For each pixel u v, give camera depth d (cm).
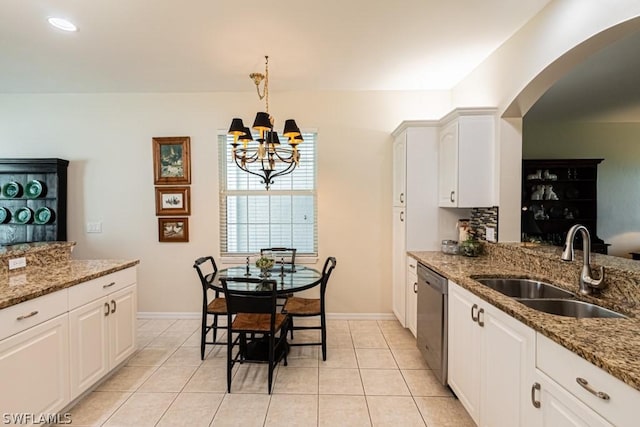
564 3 189
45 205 354
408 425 191
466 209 313
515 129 259
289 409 206
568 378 110
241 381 238
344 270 364
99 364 220
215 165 366
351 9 208
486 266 238
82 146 369
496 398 157
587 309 158
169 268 371
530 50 220
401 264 328
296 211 373
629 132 464
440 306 221
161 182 365
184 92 364
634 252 460
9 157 371
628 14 152
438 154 310
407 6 205
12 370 157
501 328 152
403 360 270
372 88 352
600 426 96
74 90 358
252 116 364
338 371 252
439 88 352
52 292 181
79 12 209
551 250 224
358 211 363
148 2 199
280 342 262
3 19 217
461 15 216
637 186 465
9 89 355
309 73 312
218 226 367
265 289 247
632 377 84
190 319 369
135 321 265
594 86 318
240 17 216
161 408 206
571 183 455
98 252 372
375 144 360
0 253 209
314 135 366
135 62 286
